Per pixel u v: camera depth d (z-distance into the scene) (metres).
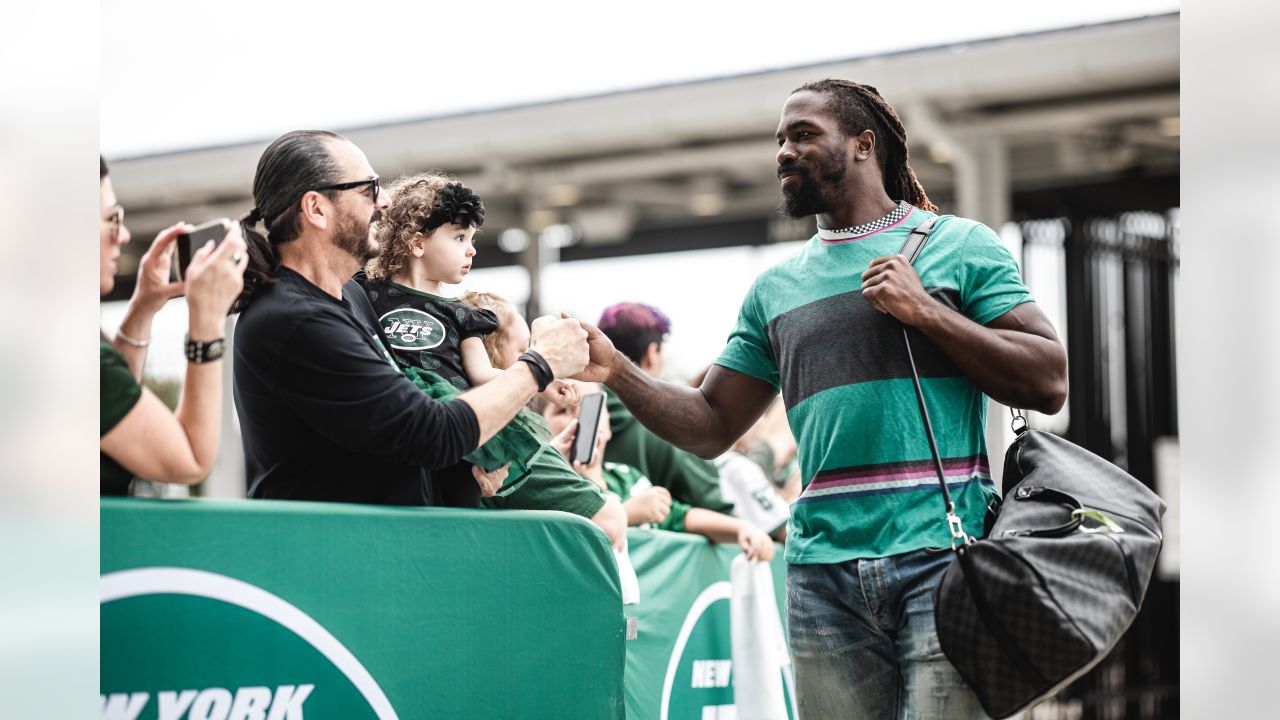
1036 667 1.91
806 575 2.26
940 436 2.19
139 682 1.62
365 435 1.92
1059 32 7.53
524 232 11.48
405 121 9.31
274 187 2.00
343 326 1.94
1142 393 9.91
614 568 2.32
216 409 1.77
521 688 2.13
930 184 10.19
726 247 11.98
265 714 1.76
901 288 2.12
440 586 2.01
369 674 1.90
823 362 2.26
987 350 2.12
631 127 8.68
